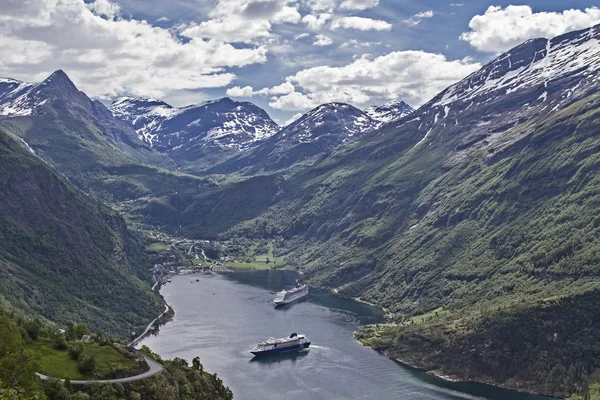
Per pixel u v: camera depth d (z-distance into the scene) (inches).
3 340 5565.9
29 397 4975.4
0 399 4429.1
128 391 6250.0
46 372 6072.8
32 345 6712.6
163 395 6481.3
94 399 5816.9
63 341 6811.0
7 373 5073.8
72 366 6378.0
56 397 5526.6
